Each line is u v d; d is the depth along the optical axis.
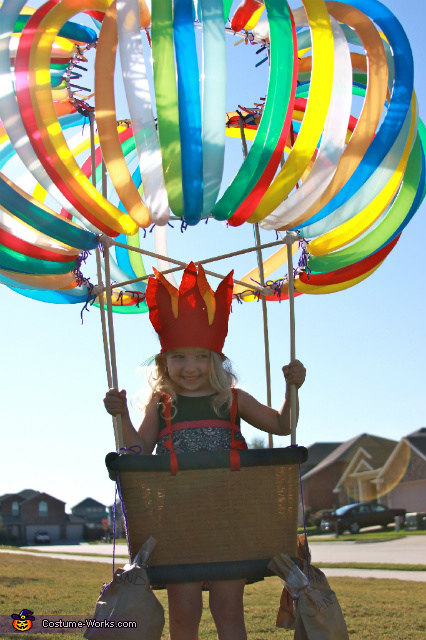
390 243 3.35
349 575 7.64
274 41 2.60
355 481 34.19
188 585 2.45
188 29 2.46
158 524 2.39
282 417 2.71
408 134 2.88
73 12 2.77
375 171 2.86
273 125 2.57
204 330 2.67
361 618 4.44
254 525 2.41
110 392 2.55
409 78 2.90
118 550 18.05
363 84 3.41
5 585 6.22
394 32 2.97
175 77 2.47
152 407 2.77
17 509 49.03
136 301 3.90
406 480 28.38
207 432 2.63
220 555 2.39
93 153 3.46
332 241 3.02
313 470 36.78
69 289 3.44
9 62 2.76
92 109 3.49
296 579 2.32
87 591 5.86
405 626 4.14
